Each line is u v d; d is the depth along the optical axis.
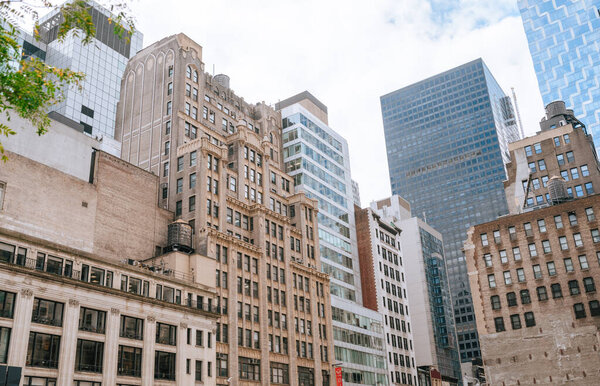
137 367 59.97
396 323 122.75
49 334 52.53
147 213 77.94
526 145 111.50
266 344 80.62
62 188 66.62
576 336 81.62
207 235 76.62
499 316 88.19
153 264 71.62
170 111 91.56
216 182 84.12
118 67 174.62
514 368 84.50
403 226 159.00
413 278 152.88
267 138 111.94
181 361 64.62
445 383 143.00
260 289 83.38
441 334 151.12
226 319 75.44
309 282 96.44
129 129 96.38
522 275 88.50
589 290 82.88
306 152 116.56
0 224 58.41
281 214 99.50
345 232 120.94
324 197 117.31
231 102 106.56
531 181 108.38
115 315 58.81
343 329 102.88
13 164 61.75
